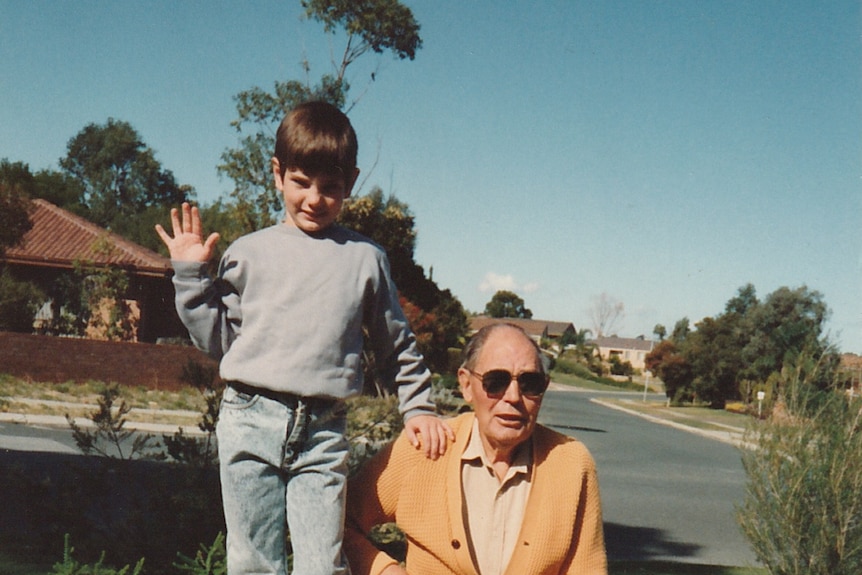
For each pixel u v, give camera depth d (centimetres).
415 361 273
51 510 529
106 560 509
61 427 1483
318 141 250
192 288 243
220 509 512
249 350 242
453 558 256
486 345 261
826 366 622
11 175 2952
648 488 1353
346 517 266
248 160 1795
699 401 4866
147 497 529
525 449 266
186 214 249
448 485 259
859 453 571
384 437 573
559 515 256
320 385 241
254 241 255
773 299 4741
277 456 237
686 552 881
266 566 236
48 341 2116
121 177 7138
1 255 2322
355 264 259
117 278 2492
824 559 569
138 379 2162
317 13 2086
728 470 1698
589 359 9300
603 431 2495
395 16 2119
